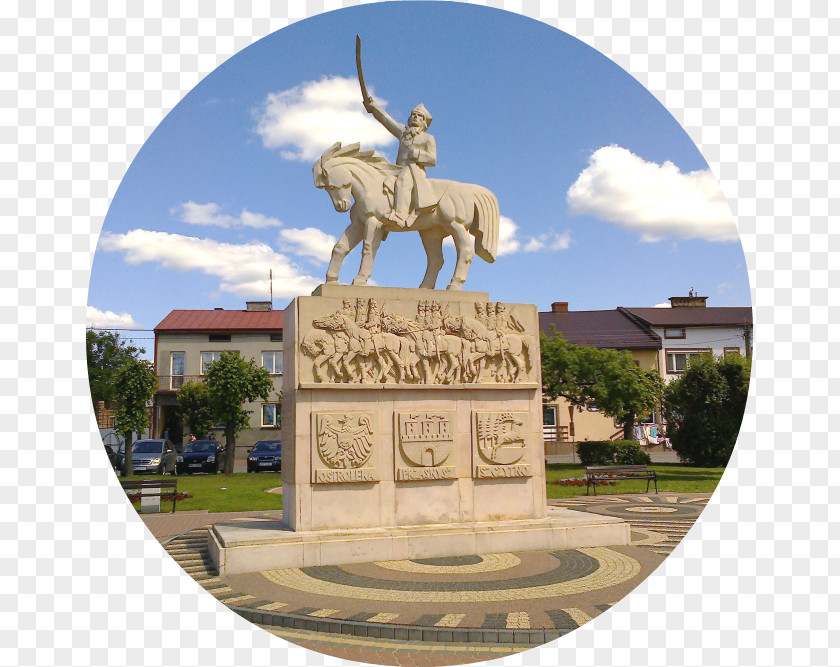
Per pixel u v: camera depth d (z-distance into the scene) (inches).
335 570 361.4
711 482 829.8
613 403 1114.7
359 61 432.5
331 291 403.5
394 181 440.1
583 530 421.4
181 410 1429.6
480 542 400.5
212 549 395.2
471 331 423.2
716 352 1569.9
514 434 424.8
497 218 462.9
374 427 397.4
